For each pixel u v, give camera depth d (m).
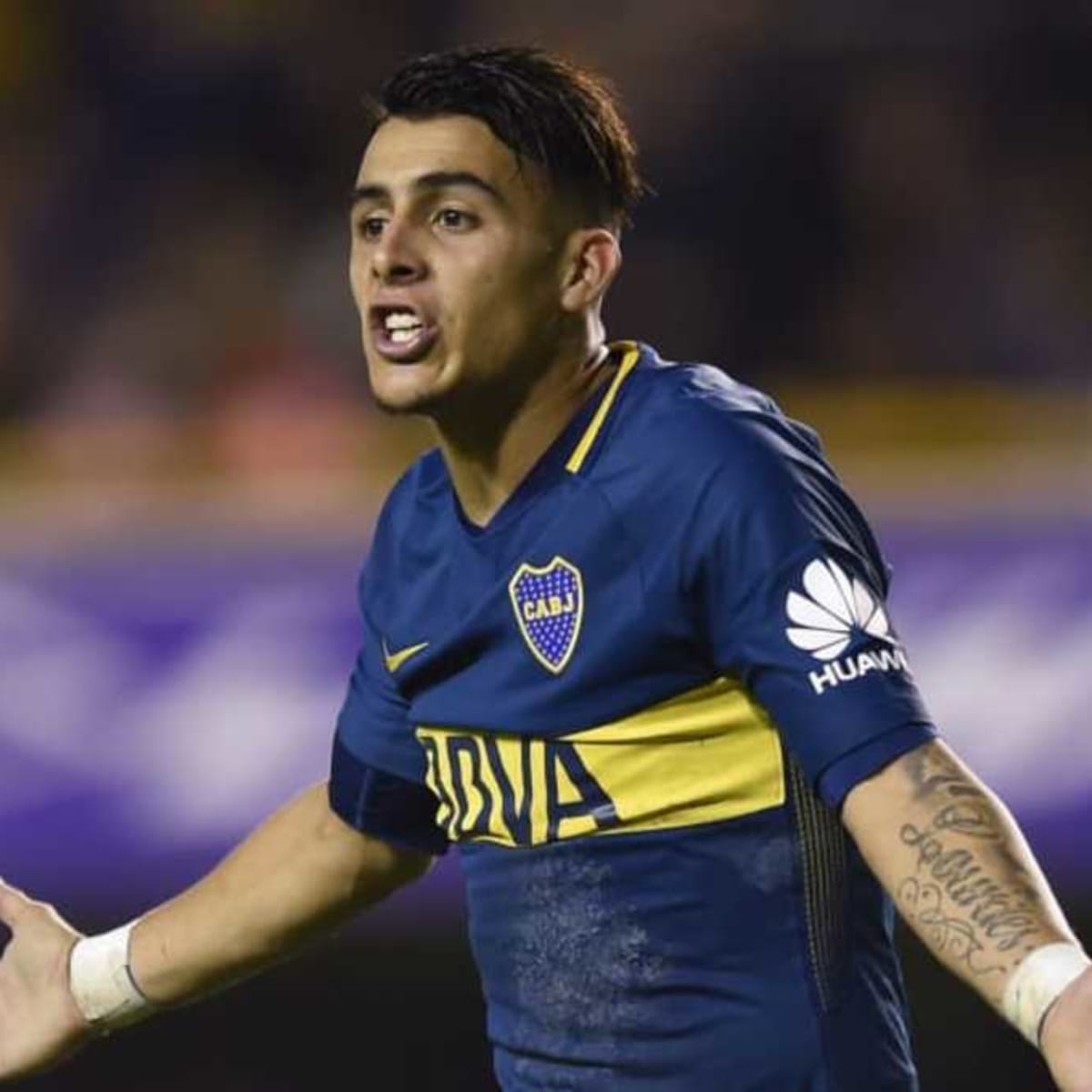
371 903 13.80
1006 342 32.12
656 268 32.25
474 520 12.21
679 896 11.81
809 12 33.94
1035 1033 10.20
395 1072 29.67
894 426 27.02
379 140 11.87
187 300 32.03
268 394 30.86
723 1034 11.84
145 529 24.09
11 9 34.16
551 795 11.95
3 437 27.06
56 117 33.88
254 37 34.53
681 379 11.94
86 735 23.75
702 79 33.41
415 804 13.38
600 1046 12.09
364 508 24.22
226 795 23.64
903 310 32.22
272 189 33.66
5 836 23.59
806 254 32.47
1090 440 26.36
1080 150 33.53
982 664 23.62
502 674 11.99
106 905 23.95
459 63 11.84
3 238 32.59
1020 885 10.55
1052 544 23.75
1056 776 23.44
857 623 11.21
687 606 11.51
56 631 23.89
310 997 29.62
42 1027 13.98
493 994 12.55
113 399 31.09
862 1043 11.88
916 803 10.85
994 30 33.88
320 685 23.75
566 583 11.75
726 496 11.38
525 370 11.87
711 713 11.66
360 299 11.92
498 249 11.69
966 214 32.88
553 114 11.81
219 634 23.89
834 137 33.09
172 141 33.72
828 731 11.05
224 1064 29.86
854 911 11.91
